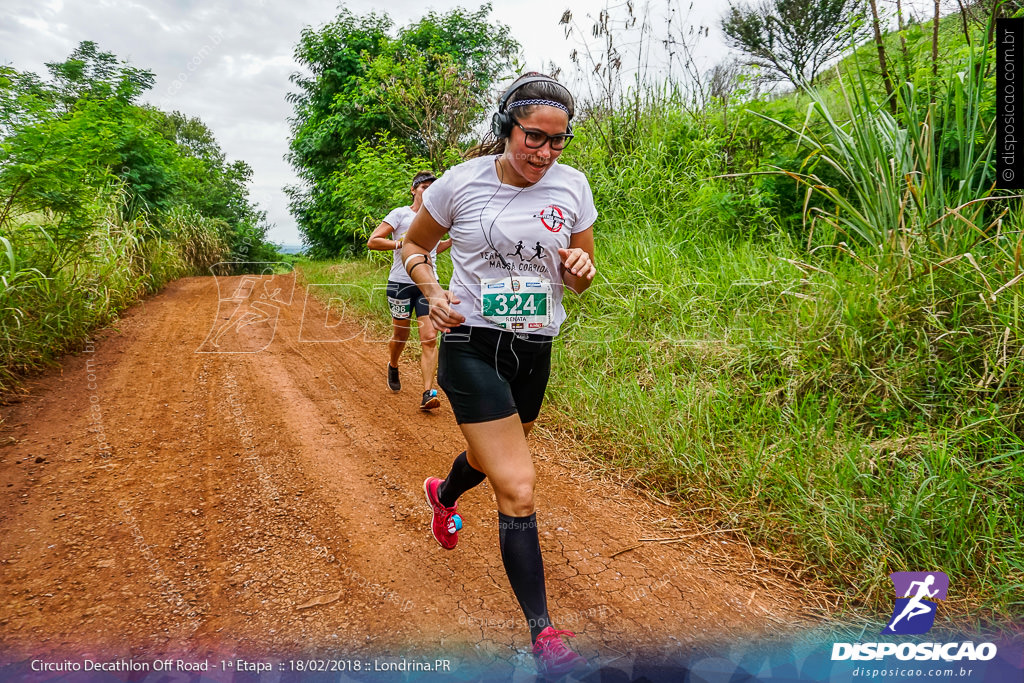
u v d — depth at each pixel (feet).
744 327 12.75
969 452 8.55
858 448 8.95
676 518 9.02
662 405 11.26
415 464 11.03
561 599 7.25
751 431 10.21
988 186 12.16
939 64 13.97
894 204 11.84
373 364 18.38
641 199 19.58
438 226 6.41
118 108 36.88
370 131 48.21
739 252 15.21
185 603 7.02
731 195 16.94
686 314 14.08
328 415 13.61
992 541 7.18
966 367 9.55
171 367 17.30
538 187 6.09
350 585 7.43
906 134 12.30
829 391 10.43
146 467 10.66
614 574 7.73
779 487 8.77
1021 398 8.80
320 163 54.34
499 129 6.01
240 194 53.72
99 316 21.17
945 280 10.30
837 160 14.55
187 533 8.52
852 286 11.37
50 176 17.83
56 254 19.42
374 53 50.19
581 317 15.66
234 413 13.60
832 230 13.92
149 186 38.91
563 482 10.25
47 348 17.15
